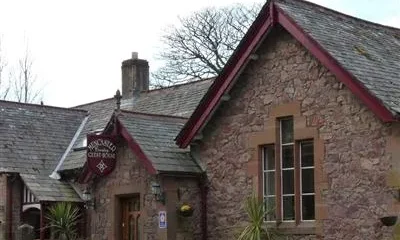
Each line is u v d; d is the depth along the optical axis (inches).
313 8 578.2
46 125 875.4
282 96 546.3
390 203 469.1
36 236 784.9
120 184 620.4
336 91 510.0
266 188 559.2
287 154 545.3
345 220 494.3
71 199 759.1
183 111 805.9
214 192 589.6
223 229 577.3
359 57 522.0
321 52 509.0
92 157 607.8
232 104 584.4
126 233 621.0
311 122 523.8
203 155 602.9
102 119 899.4
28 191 772.0
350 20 600.4
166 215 573.3
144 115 640.4
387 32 620.4
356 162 492.7
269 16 547.5
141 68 959.0
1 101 869.2
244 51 564.1
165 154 595.8
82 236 756.6
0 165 768.9
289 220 537.0
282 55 550.0
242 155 571.5
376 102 470.0
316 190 513.7
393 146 470.9
